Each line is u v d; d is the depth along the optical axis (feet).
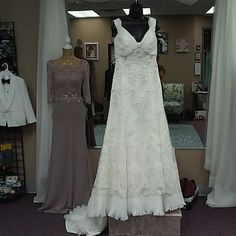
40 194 11.28
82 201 10.52
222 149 10.56
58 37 10.62
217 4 10.35
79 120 10.36
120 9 10.96
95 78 11.12
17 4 11.13
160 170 8.58
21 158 12.00
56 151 10.46
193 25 11.05
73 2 11.02
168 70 11.27
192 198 10.62
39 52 10.73
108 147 8.68
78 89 10.32
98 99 11.16
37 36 11.25
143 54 8.46
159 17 11.11
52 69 10.19
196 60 11.17
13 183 11.48
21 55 11.41
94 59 11.08
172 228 8.84
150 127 8.61
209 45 11.07
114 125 8.66
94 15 11.00
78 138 10.43
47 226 9.69
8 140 11.93
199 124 11.46
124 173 8.44
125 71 8.54
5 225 9.77
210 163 10.98
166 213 8.80
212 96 10.71
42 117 10.85
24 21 11.21
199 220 9.88
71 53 10.36
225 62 10.28
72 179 10.56
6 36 11.24
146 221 8.84
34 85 11.55
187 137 11.55
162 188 8.57
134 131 8.57
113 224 8.88
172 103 11.41
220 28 10.32
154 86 8.64
